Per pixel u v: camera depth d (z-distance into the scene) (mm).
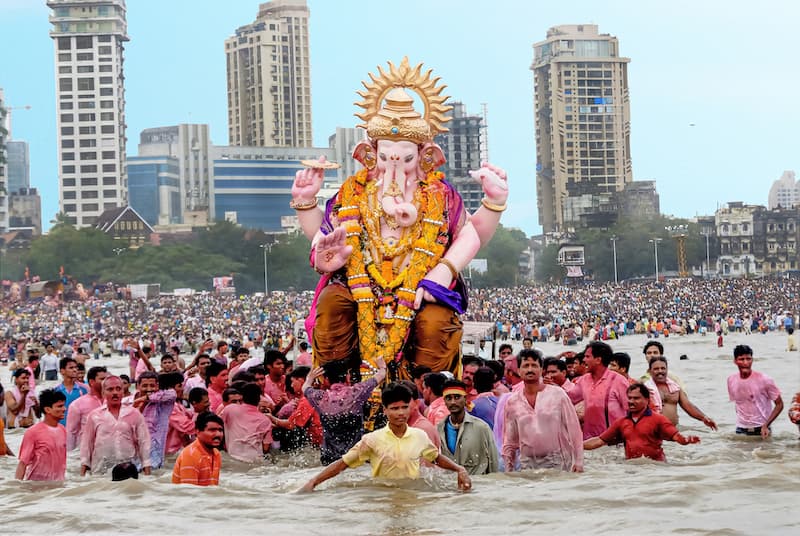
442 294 16031
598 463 13180
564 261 172500
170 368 18391
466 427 11969
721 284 136125
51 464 12734
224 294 148625
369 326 15891
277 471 14102
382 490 10859
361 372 15930
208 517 9922
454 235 16719
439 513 9836
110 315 114812
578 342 72312
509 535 8914
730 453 14812
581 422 14672
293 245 169000
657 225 187375
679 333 77500
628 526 9086
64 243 160625
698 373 36062
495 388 15445
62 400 12930
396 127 16531
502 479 11562
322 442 15305
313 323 16375
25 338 71312
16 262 162125
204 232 175875
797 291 125125
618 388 14469
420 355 15930
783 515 9359
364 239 16328
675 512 9641
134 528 9531
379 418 15516
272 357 17484
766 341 64750
